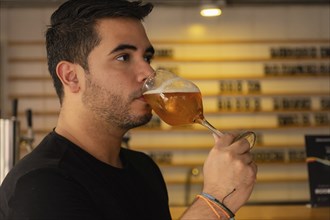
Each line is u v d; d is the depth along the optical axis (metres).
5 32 6.31
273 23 6.46
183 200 6.19
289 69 6.40
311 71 6.40
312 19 6.48
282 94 6.35
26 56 6.30
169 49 6.36
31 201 0.90
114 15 1.01
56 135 1.05
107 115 1.02
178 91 1.02
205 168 0.95
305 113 6.38
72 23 1.02
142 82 1.02
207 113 6.32
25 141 2.84
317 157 2.54
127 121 1.02
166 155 6.27
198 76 6.34
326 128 6.37
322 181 2.53
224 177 0.93
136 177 1.16
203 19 6.42
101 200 1.00
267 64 6.39
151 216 1.14
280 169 6.33
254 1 6.17
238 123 6.36
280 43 6.41
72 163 1.00
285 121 6.36
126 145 2.98
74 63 1.03
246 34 6.45
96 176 1.02
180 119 1.05
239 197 0.93
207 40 6.38
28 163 0.98
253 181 0.94
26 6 5.86
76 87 1.04
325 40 6.40
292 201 6.30
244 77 6.34
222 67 6.39
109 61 1.00
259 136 6.34
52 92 6.31
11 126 2.13
